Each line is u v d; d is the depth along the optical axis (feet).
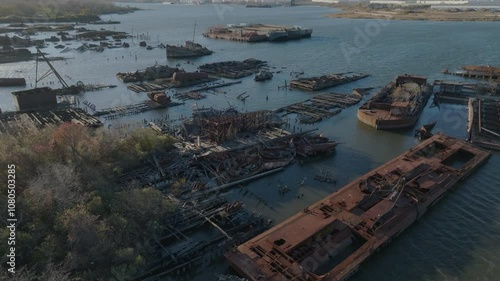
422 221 217.97
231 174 262.26
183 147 297.12
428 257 191.52
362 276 179.73
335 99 446.60
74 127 263.29
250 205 235.61
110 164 245.86
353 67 621.31
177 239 197.57
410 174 252.62
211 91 493.36
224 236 201.26
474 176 266.36
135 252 172.14
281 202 239.50
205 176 262.88
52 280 139.33
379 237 195.42
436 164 270.26
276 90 495.82
